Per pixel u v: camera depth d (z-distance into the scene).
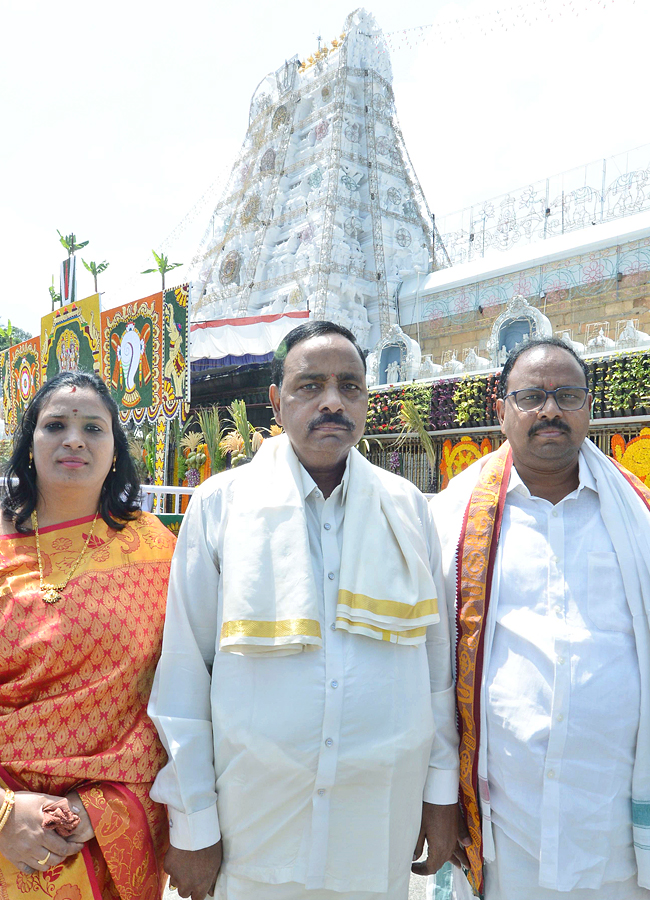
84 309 16.30
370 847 1.82
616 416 9.88
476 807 2.05
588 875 1.89
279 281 25.52
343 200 25.09
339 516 2.07
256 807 1.82
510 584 2.10
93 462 2.09
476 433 12.35
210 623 2.02
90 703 1.94
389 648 1.92
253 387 18.75
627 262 18.22
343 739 1.81
